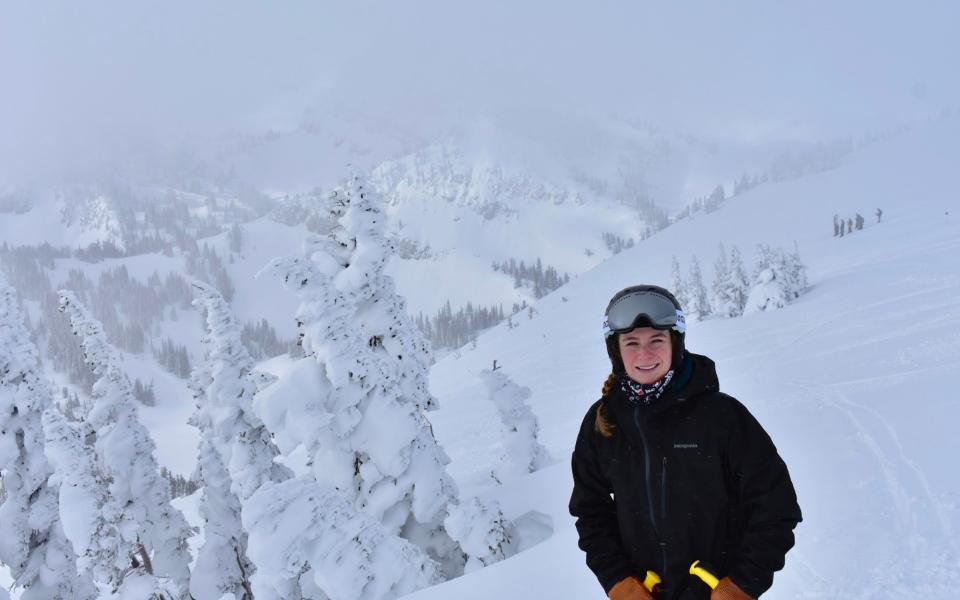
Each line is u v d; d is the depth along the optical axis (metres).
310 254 14.88
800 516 2.34
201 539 41.69
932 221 66.44
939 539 4.89
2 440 19.47
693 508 2.44
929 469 6.61
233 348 20.66
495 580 6.13
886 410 10.20
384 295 14.41
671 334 2.43
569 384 45.81
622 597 2.55
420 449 13.48
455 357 108.50
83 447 17.09
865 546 5.06
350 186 14.50
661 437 2.45
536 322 108.50
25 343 20.25
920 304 25.83
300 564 8.73
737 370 23.75
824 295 39.72
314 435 12.23
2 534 19.45
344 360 12.52
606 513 2.82
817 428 9.98
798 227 123.38
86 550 16.08
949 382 11.48
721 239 135.12
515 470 18.61
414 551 9.89
